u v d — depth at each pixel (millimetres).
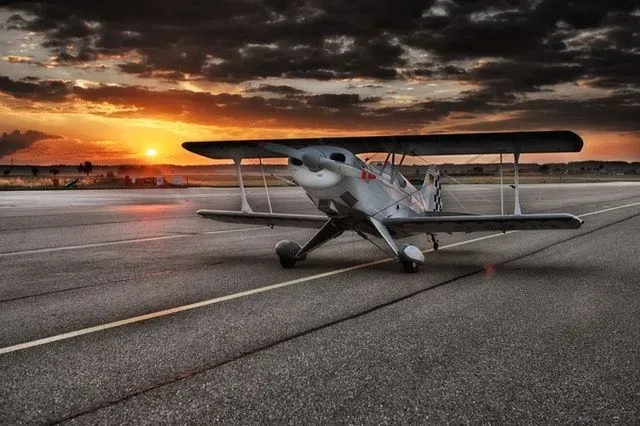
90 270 7648
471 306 5422
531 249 9961
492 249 10016
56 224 14680
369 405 3004
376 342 4191
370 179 7359
